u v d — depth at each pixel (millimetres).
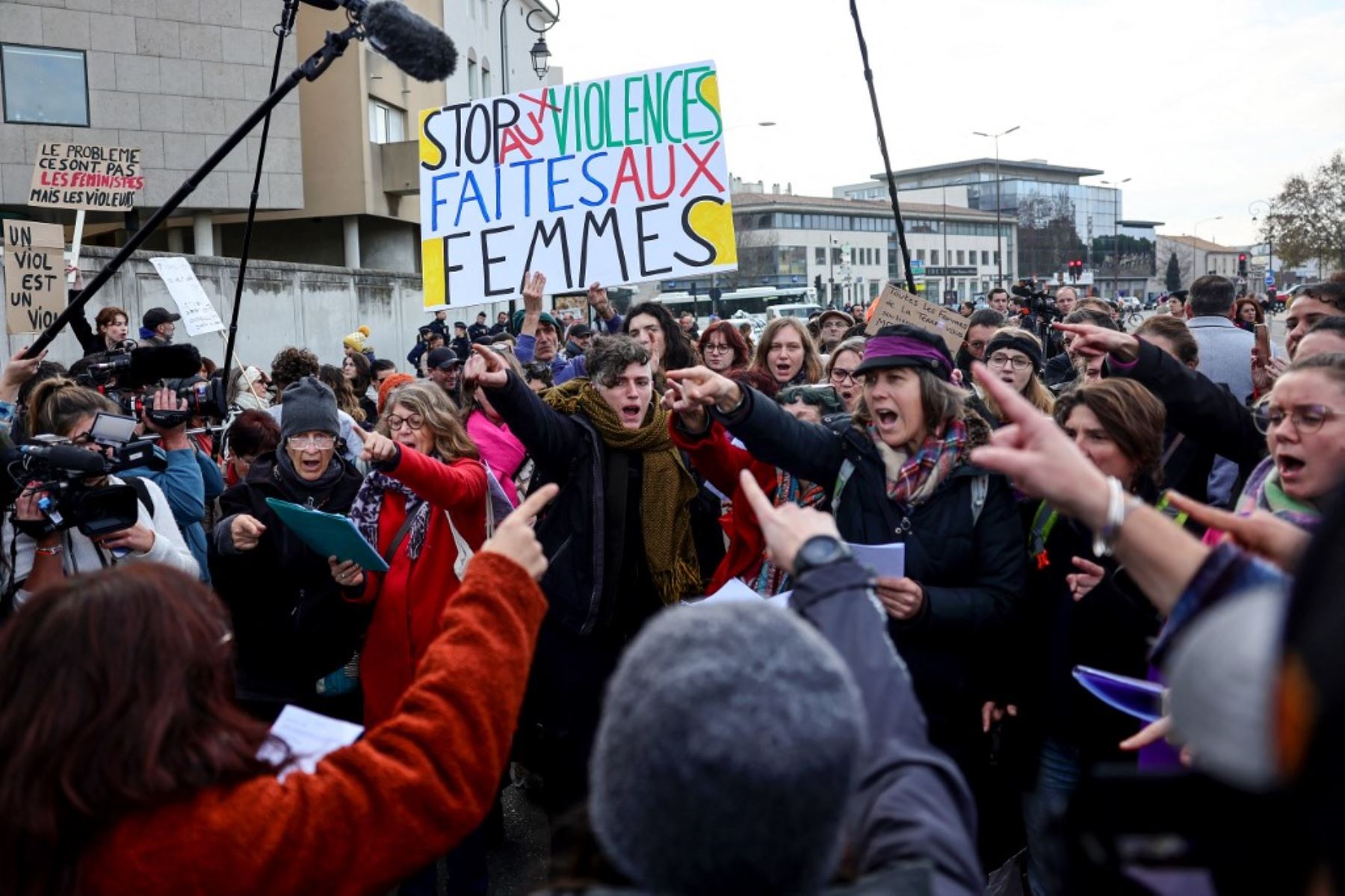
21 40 23094
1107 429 3277
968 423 3355
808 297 53844
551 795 4262
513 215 5910
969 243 105875
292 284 21562
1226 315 6191
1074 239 115188
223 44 25469
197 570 3752
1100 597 3303
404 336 27078
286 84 3887
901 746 1556
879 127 5961
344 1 3791
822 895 1232
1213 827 1116
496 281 5953
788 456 3477
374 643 4129
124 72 24312
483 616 2072
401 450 3834
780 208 86812
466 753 1956
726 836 1138
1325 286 5039
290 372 7820
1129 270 118062
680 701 1160
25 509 3166
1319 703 716
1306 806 730
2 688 1762
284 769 1944
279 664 4195
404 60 3748
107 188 9516
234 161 25734
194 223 27125
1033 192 122375
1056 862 1317
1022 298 13297
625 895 1200
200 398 4543
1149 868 1185
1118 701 2656
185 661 1790
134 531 3453
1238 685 987
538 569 2154
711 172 5602
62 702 1714
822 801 1169
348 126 28766
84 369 6156
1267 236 64125
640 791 1168
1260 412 4184
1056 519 3453
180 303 9688
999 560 3295
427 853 1905
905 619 3105
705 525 4660
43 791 1690
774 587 4137
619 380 4133
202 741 1770
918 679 3223
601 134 5758
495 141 5938
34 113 23359
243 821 1753
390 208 30250
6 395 3992
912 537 3328
